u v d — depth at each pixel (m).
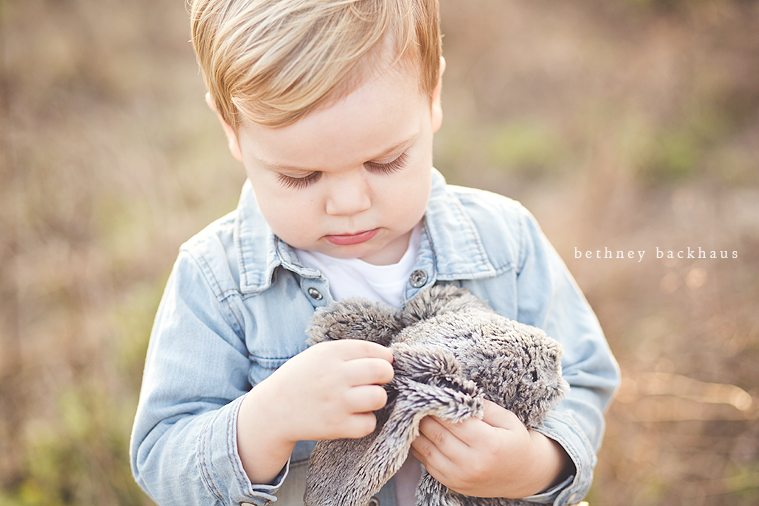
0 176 2.74
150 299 2.49
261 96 0.85
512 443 0.90
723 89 4.04
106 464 2.04
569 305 1.35
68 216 2.78
